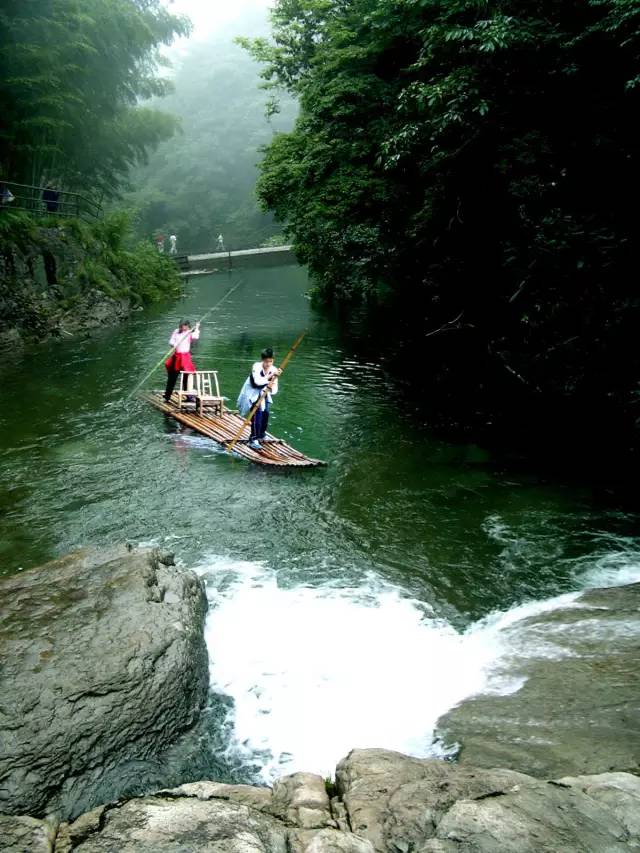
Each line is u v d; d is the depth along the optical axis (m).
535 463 8.81
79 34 21.06
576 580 6.11
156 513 7.39
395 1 12.55
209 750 4.18
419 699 4.64
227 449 9.26
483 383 12.66
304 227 18.06
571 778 3.29
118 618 4.72
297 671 4.91
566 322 11.15
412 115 12.81
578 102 9.92
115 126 28.03
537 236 10.84
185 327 11.16
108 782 3.82
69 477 8.35
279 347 16.39
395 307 22.14
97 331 18.67
